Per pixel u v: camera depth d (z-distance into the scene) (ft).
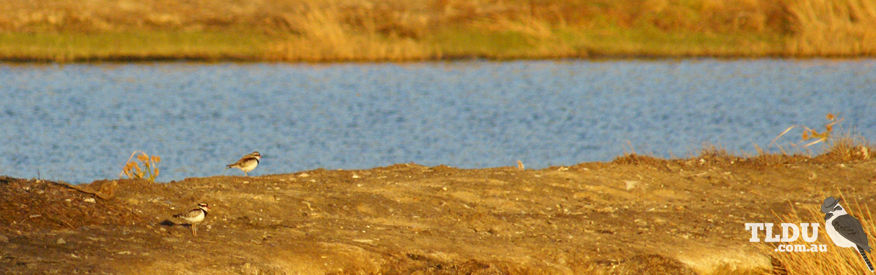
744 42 460.96
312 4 471.62
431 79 386.73
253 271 94.99
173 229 107.04
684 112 322.55
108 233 102.42
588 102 340.39
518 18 469.98
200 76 377.30
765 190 147.54
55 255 93.15
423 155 248.73
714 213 131.34
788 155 181.88
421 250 106.42
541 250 110.32
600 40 457.27
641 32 466.29
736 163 163.63
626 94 358.84
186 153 241.55
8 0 463.83
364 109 318.65
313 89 358.84
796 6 475.31
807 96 355.15
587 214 128.77
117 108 304.30
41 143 246.06
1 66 379.14
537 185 140.67
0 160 223.10
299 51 419.95
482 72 405.80
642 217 127.75
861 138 190.90
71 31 421.18
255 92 347.56
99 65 392.68
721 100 346.95
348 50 423.23
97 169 218.18
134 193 118.01
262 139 264.31
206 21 449.48
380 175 144.77
